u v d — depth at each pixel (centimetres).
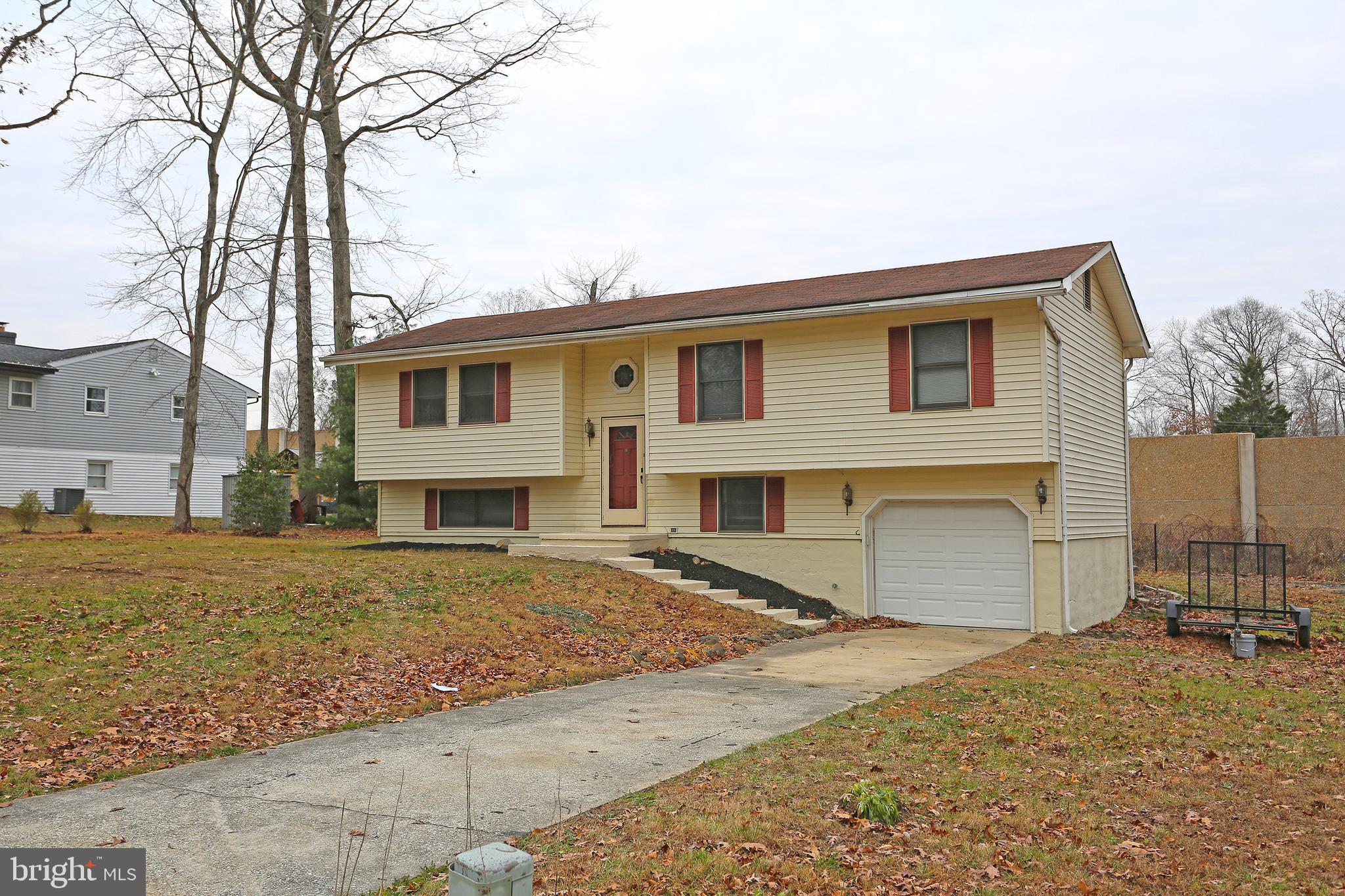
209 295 2436
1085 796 658
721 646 1362
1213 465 2705
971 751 773
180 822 593
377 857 537
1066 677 1152
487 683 1047
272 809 618
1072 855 544
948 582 1703
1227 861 542
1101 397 1873
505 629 1269
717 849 543
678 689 1066
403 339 2248
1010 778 697
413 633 1186
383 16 2619
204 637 1070
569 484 2045
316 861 529
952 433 1605
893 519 1759
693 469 1833
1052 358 1584
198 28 2314
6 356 3525
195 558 1572
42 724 780
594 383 2027
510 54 2631
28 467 3475
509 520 2117
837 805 621
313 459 2912
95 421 3706
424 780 688
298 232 2828
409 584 1462
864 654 1349
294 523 2986
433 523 2200
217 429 4150
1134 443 2812
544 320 2220
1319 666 1255
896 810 597
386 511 2261
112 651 984
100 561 1449
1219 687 1092
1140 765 741
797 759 739
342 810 618
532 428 2003
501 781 686
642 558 1842
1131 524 2428
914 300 1560
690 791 654
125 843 554
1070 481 1648
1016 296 1482
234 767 718
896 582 1750
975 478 1664
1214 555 2573
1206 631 1612
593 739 816
